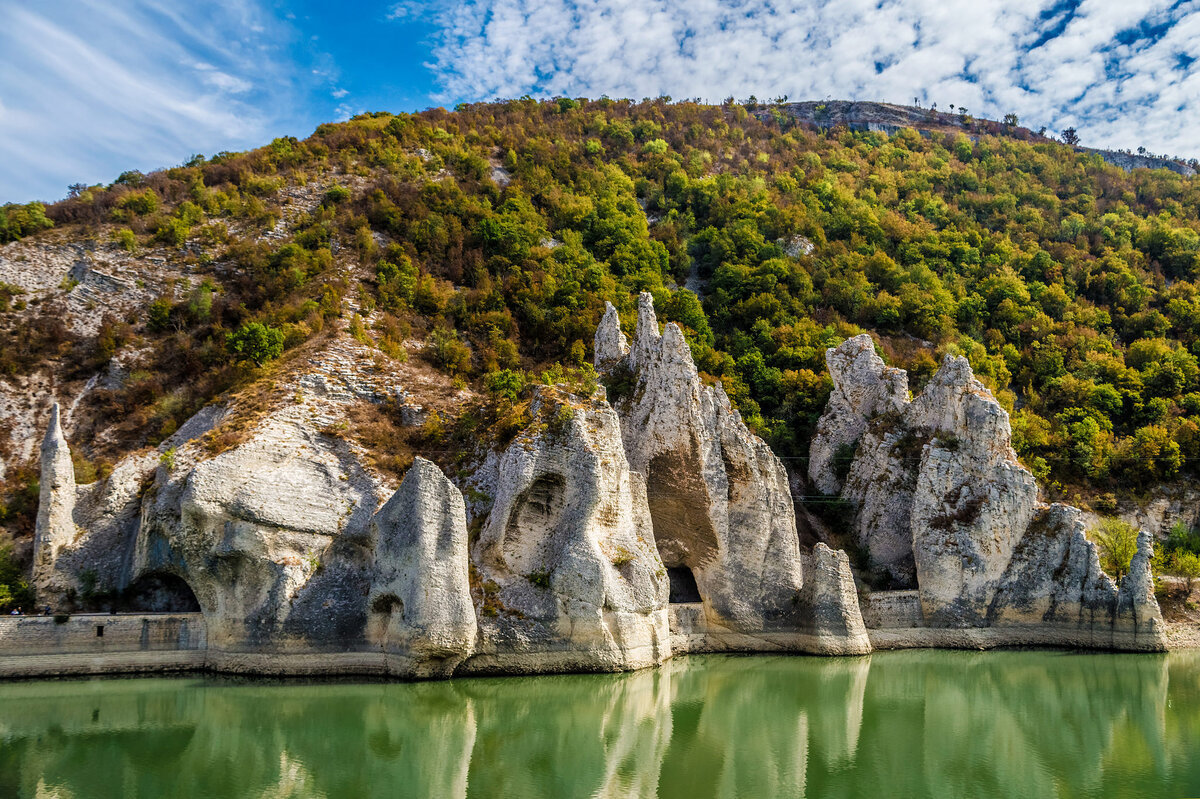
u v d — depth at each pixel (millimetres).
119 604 41719
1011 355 80688
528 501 40531
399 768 28750
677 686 39312
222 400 49062
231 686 35781
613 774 28844
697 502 47281
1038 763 30547
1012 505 49406
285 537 38500
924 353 75250
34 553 42438
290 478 40031
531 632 38250
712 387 51000
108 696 35094
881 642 47625
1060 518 49312
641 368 51656
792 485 61156
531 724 33312
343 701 34312
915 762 30750
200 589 38656
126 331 61188
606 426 42281
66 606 41125
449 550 36531
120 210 75312
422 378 53656
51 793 25625
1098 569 48625
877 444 55844
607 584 39156
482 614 38000
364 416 47188
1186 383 75125
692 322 76062
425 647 35500
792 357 73375
